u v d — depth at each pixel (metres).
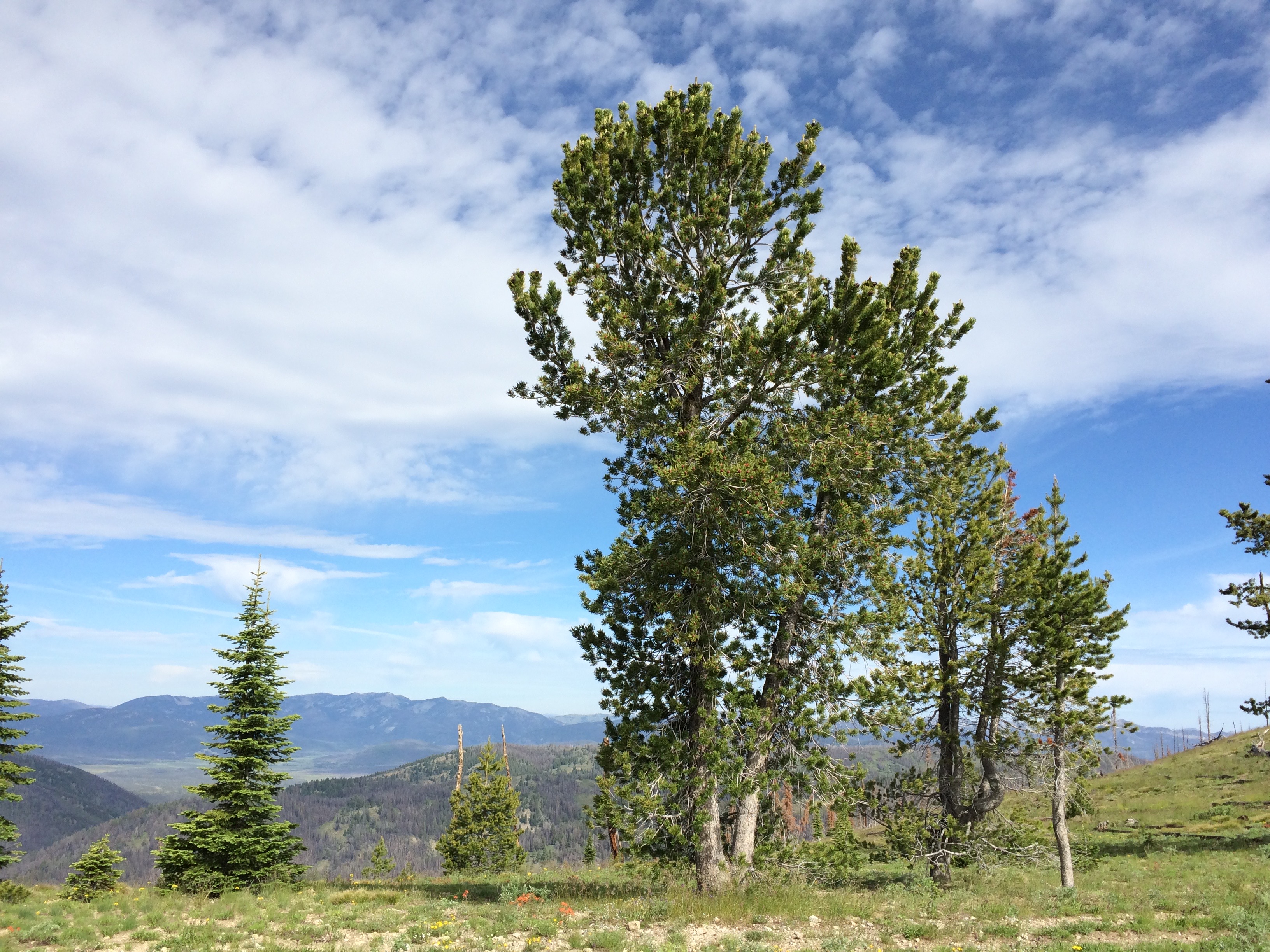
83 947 12.12
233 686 23.98
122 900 16.88
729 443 16.22
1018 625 22.61
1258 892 18.08
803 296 18.17
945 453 22.56
